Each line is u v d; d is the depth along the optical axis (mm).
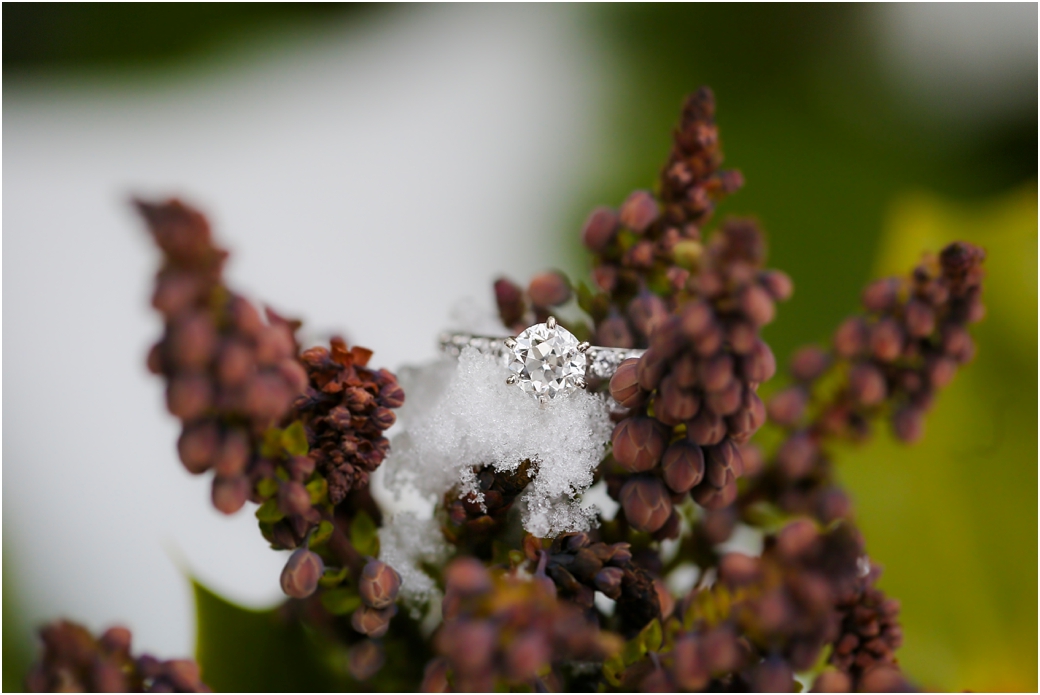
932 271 305
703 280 285
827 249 349
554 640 281
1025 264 330
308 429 298
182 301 276
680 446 294
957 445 324
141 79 368
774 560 284
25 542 338
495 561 303
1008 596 316
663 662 293
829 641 294
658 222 313
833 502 312
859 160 354
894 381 309
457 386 309
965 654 314
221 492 285
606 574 295
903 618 316
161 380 282
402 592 308
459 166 368
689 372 288
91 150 367
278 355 282
